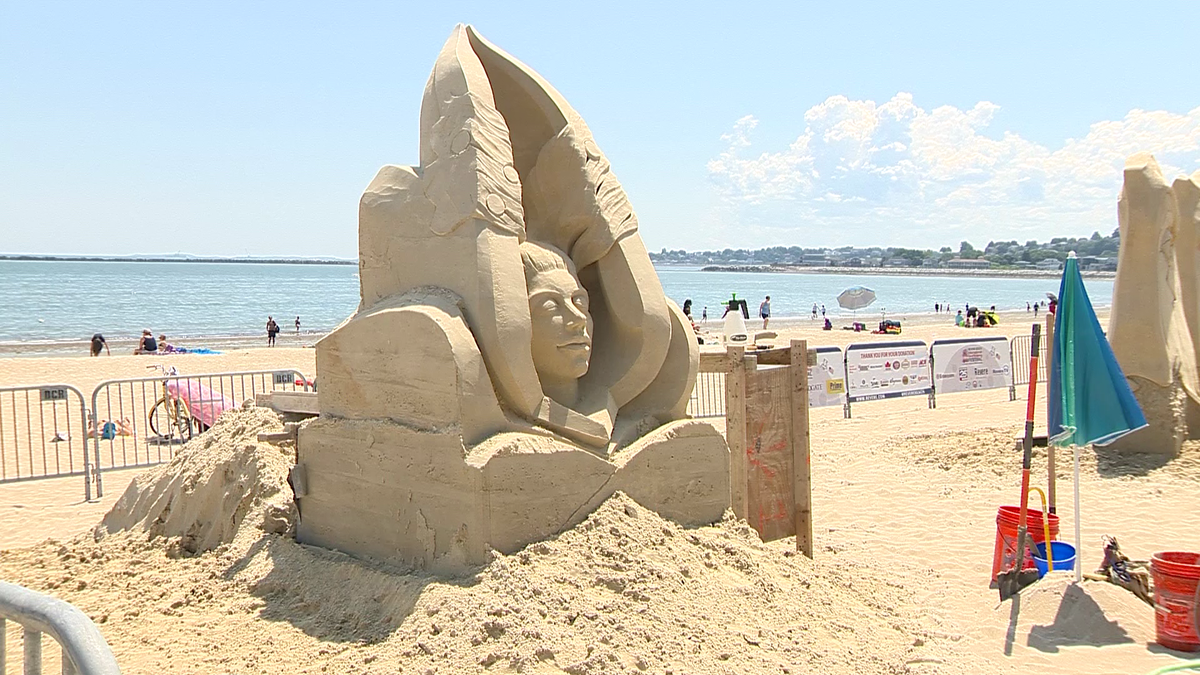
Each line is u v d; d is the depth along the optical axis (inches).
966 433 435.2
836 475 373.1
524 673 145.9
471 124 188.9
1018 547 210.7
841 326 1466.5
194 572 212.4
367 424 195.8
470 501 171.6
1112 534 278.7
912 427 478.6
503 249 186.1
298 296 2822.3
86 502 329.7
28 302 2283.5
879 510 312.7
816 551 257.4
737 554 191.6
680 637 160.6
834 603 191.6
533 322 192.1
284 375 527.8
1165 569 185.2
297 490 212.5
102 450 429.4
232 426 258.4
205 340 1237.1
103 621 186.2
